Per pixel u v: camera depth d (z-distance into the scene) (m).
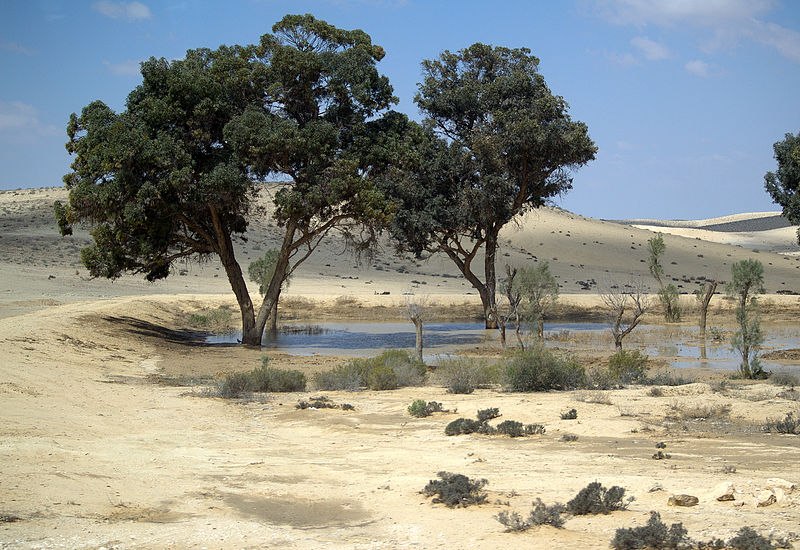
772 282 120.88
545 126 49.28
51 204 122.81
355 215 40.50
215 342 46.44
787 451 12.30
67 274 78.31
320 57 40.69
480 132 50.31
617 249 137.75
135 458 12.07
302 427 16.62
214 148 40.31
